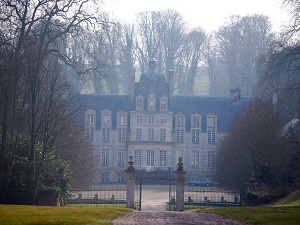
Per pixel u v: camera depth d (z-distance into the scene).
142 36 152.50
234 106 128.25
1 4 53.69
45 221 29.30
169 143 126.00
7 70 51.25
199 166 127.81
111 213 36.97
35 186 53.50
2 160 50.34
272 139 68.25
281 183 63.81
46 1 55.94
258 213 34.69
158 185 110.94
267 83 68.75
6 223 28.28
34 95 53.81
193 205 69.88
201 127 128.12
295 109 66.25
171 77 129.12
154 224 29.33
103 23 59.66
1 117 52.91
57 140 63.31
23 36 54.09
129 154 125.94
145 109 126.56
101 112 126.38
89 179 79.31
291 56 61.97
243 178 75.12
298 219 29.69
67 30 58.16
